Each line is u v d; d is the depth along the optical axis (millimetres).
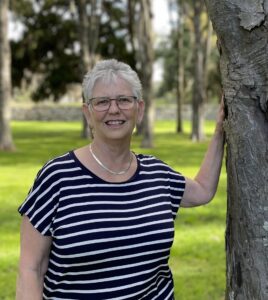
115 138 2133
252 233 2213
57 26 34688
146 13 19938
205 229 6973
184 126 35875
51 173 2105
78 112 42812
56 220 2078
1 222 7363
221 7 2117
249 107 2164
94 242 2057
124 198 2139
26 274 2102
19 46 35062
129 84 2184
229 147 2299
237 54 2139
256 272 2217
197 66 23281
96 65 2232
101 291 2100
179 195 2369
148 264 2156
